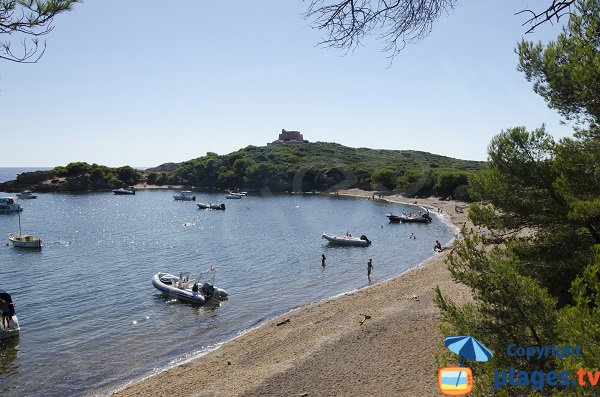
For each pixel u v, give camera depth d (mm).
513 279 8273
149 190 147250
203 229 65188
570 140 11664
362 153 155375
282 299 29438
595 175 10734
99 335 22812
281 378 15336
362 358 16406
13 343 21734
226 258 43719
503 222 12289
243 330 23234
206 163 151375
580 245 11438
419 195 110062
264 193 129625
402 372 14844
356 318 22062
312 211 88625
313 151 151875
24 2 4891
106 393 16484
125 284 33250
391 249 48938
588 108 10289
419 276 32062
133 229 65312
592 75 9344
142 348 20984
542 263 11539
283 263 41438
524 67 11633
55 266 39906
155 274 33938
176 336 22562
